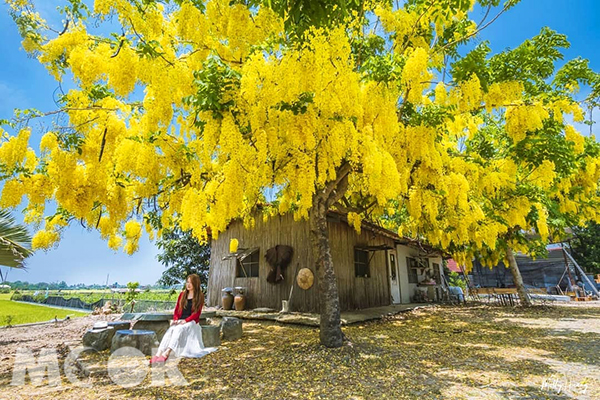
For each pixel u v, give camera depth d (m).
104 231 4.29
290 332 5.61
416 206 4.67
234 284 9.02
